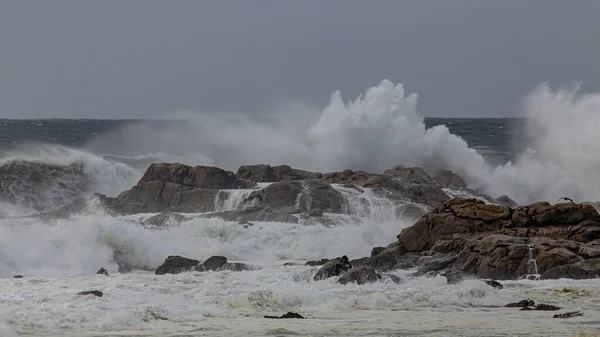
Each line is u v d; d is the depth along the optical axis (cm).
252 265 6550
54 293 4731
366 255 7762
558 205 6875
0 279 5556
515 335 3791
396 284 5394
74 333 3712
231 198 9181
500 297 4953
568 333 3844
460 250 6550
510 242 6162
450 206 7038
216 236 7975
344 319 4219
